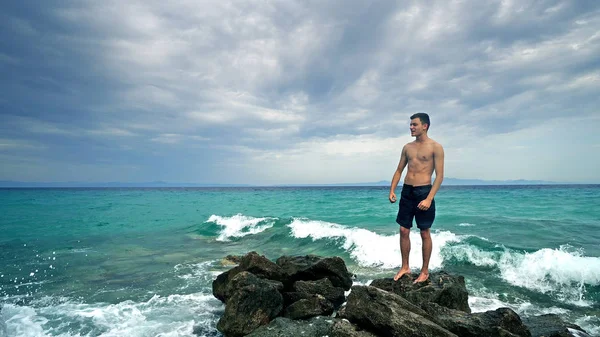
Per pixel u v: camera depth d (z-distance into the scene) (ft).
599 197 100.89
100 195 206.80
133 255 38.29
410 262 30.83
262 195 187.93
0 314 20.16
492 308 20.20
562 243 35.12
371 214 68.49
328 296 19.75
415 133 17.83
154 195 206.90
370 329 14.64
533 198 100.68
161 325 18.31
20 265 33.37
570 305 20.59
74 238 51.42
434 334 12.98
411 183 18.04
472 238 34.32
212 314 19.85
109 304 21.90
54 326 18.37
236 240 48.67
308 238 43.06
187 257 37.04
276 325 16.28
